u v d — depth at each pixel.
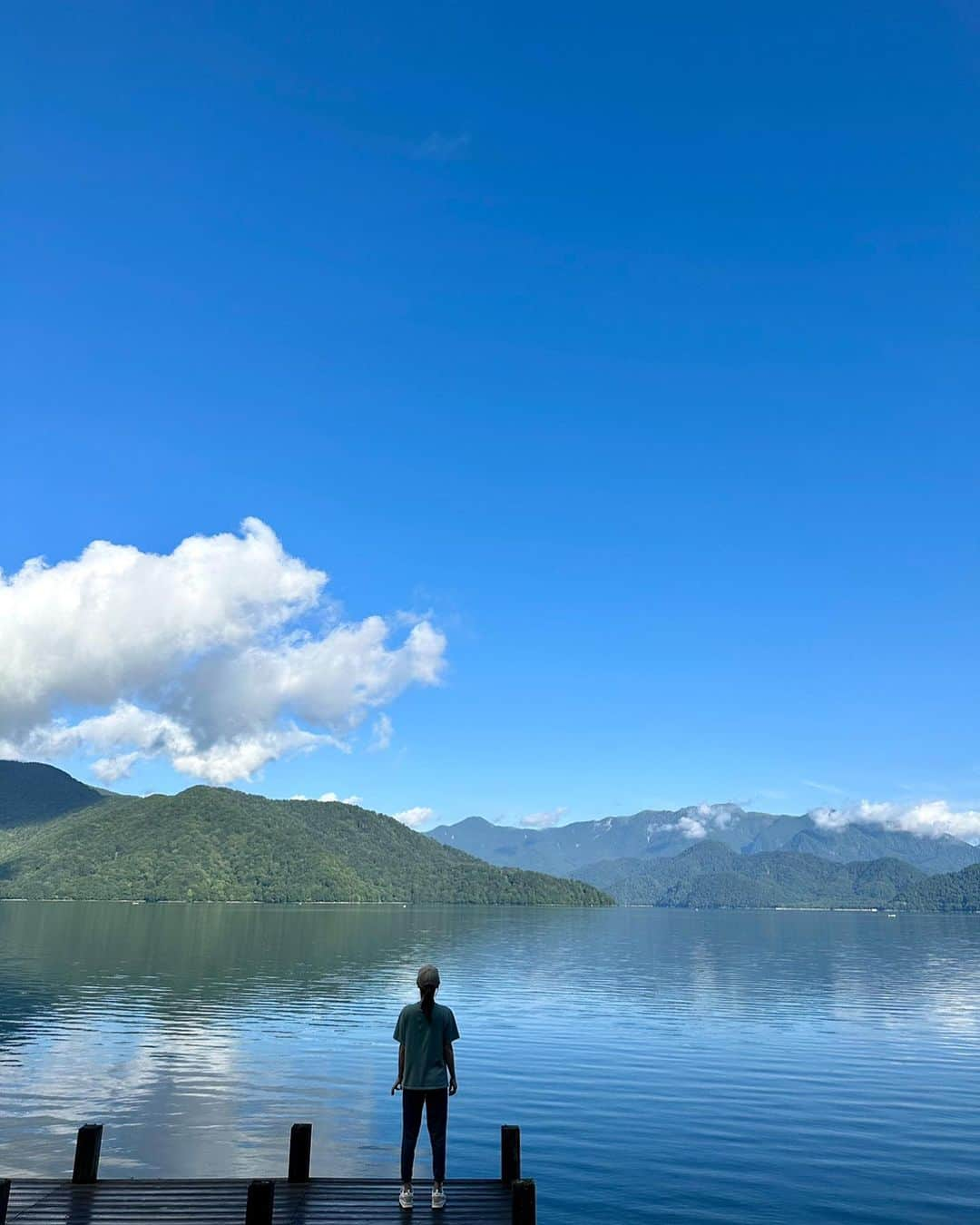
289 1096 25.59
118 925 145.75
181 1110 23.69
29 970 65.44
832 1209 16.77
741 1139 21.50
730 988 60.03
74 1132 21.39
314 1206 12.73
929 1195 17.48
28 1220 12.06
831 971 77.75
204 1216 12.29
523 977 67.50
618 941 131.25
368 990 56.22
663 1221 16.09
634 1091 26.78
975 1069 30.59
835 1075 29.36
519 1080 28.34
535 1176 18.66
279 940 112.69
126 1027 38.28
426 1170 18.80
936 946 126.94
